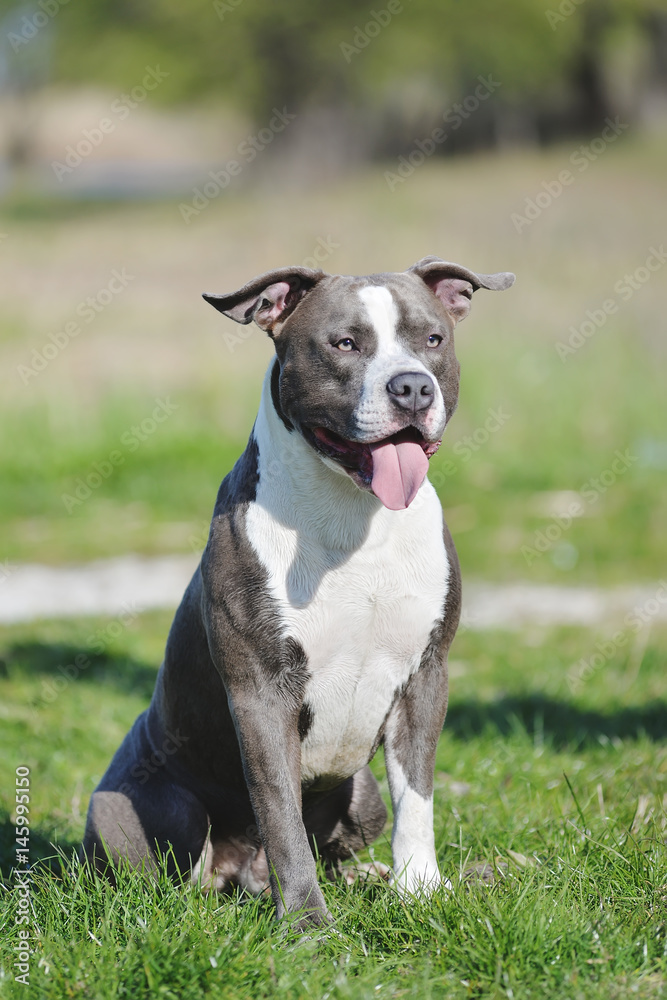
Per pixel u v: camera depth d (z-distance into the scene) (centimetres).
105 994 464
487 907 513
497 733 860
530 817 661
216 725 599
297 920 515
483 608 1265
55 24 6128
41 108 7531
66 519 1576
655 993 458
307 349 555
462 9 5491
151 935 487
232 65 5772
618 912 526
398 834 565
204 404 1920
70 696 991
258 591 550
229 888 641
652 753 801
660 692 970
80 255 3453
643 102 5959
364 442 532
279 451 563
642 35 5903
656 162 3925
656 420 1769
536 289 2348
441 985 469
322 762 587
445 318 579
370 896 573
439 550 570
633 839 597
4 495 1630
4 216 4894
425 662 575
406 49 5431
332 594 551
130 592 1330
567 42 5628
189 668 607
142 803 620
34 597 1316
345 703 569
